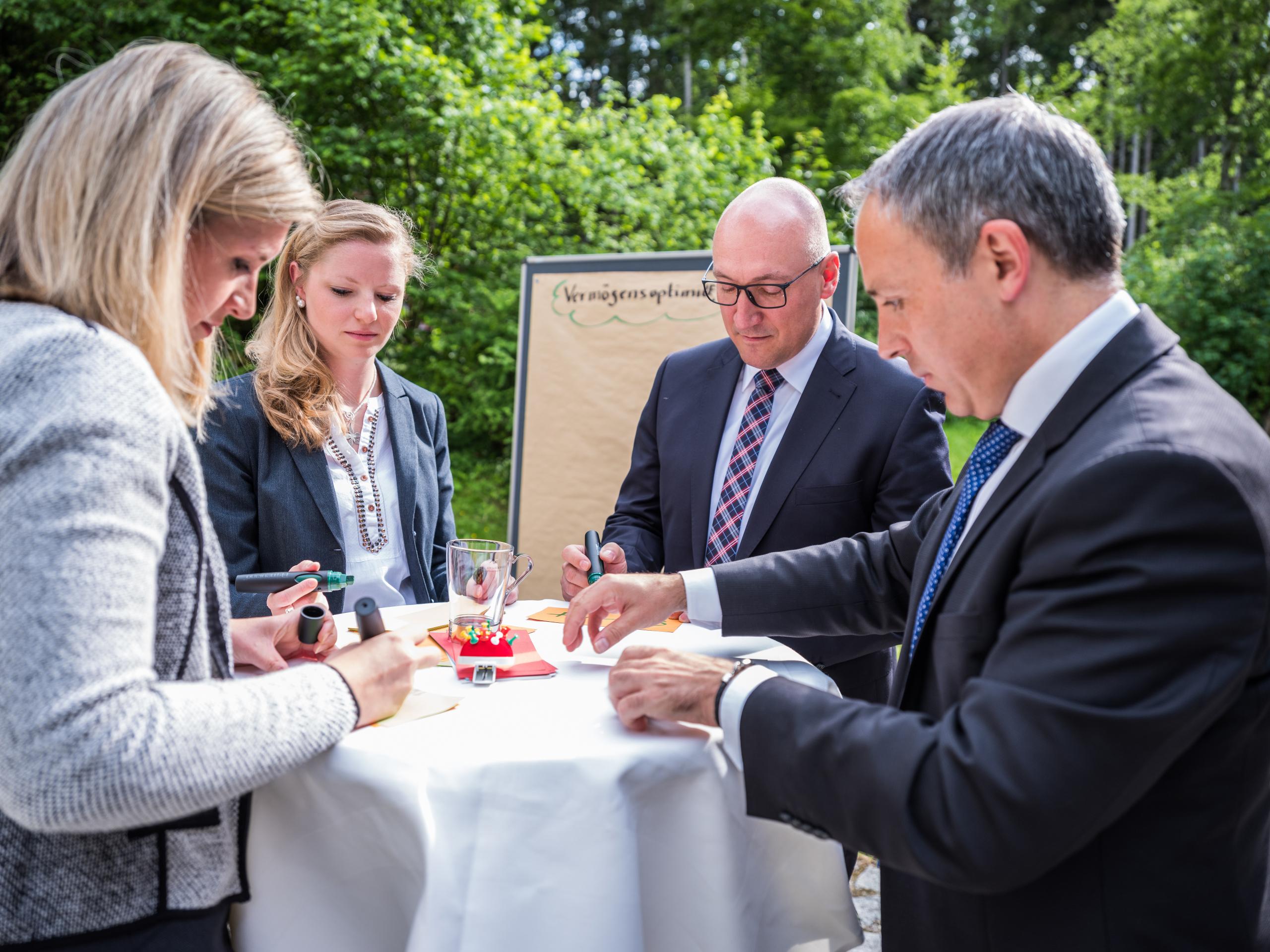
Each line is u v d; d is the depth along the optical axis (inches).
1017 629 38.7
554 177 320.5
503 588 63.4
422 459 91.0
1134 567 36.0
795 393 88.4
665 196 325.7
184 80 41.0
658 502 98.5
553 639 67.1
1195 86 665.6
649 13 847.7
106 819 35.4
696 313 158.9
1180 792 38.9
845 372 86.4
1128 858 39.2
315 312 83.0
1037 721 36.6
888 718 42.4
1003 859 37.2
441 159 311.6
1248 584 35.9
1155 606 35.8
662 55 840.3
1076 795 35.8
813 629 63.9
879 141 585.3
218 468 81.1
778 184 84.3
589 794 45.1
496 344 315.9
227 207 41.4
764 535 85.9
